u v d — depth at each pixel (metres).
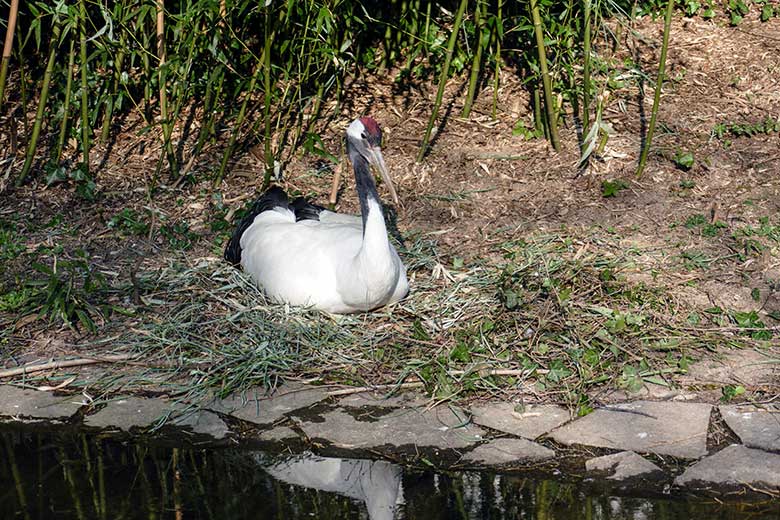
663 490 5.34
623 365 5.87
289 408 5.75
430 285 6.35
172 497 5.39
